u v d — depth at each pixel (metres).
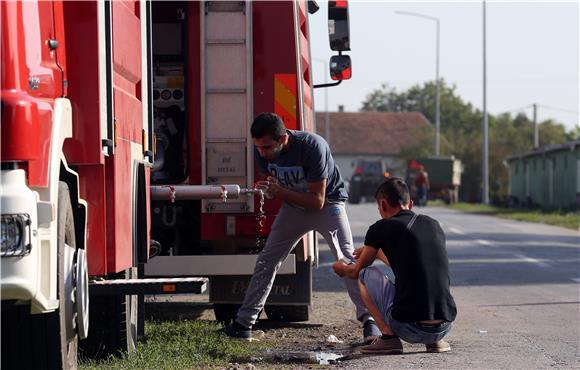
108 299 20.91
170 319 28.66
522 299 34.09
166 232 27.75
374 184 174.12
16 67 15.04
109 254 18.59
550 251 55.44
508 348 23.52
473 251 55.22
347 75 29.84
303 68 27.44
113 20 18.77
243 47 25.94
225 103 26.00
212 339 23.77
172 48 27.98
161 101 27.92
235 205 26.11
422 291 21.48
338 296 34.84
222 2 25.94
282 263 25.42
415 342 21.95
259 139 22.64
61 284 16.23
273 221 26.03
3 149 14.65
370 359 21.89
